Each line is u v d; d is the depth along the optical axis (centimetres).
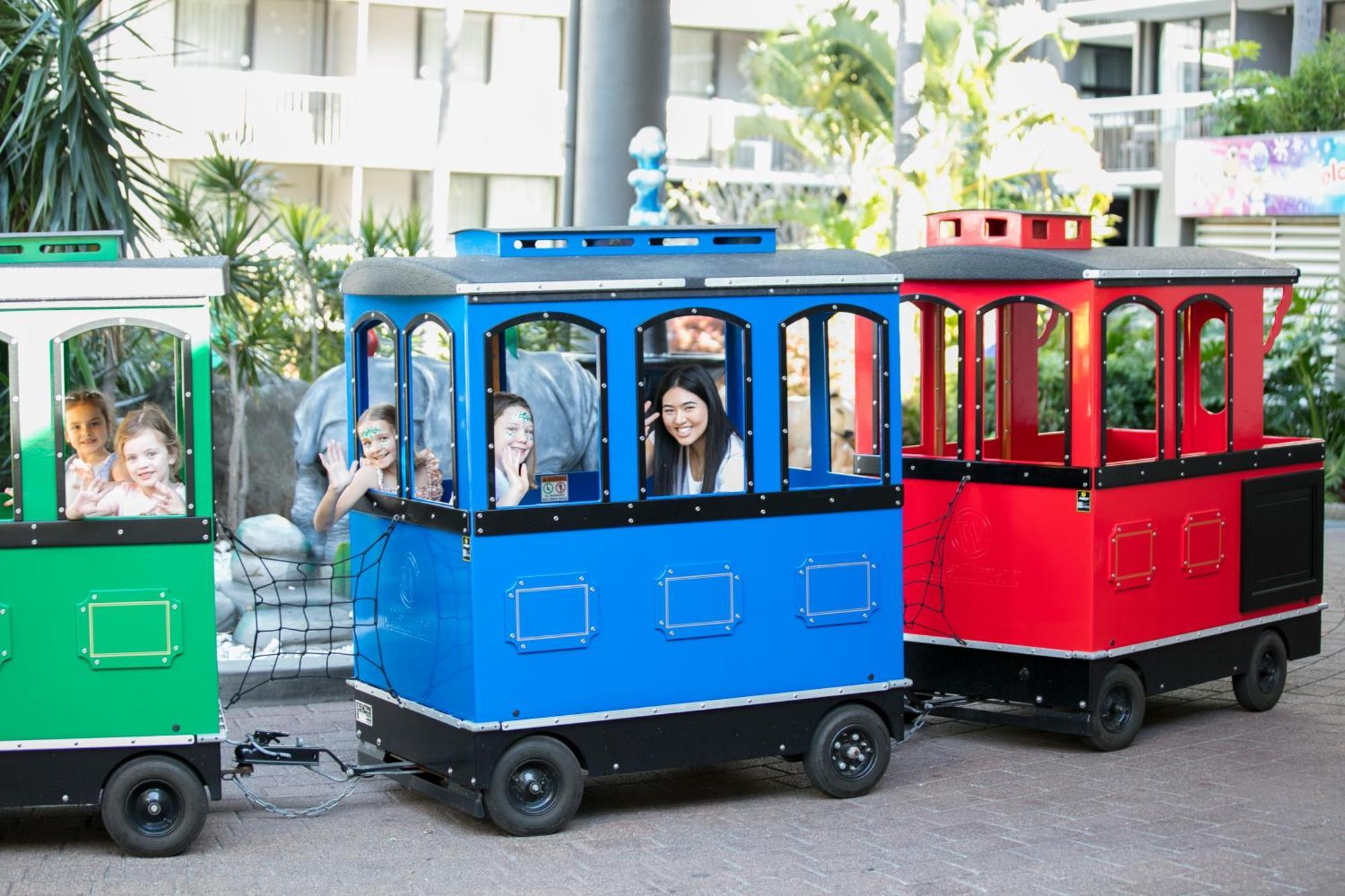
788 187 2827
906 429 1612
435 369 823
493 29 2809
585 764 641
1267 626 859
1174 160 1966
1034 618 768
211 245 1070
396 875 588
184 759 605
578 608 632
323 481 975
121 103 970
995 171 2233
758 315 664
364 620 706
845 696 688
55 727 593
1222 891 567
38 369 585
